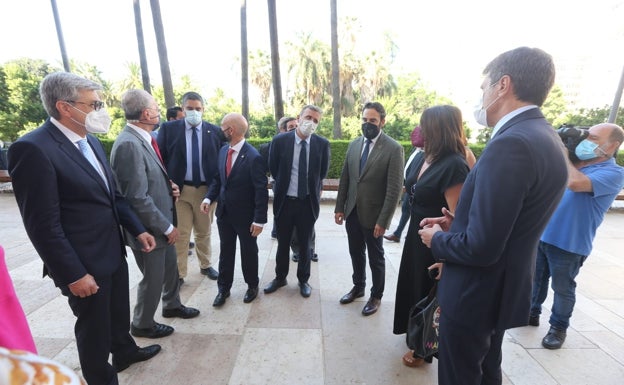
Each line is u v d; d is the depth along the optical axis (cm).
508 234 102
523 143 101
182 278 319
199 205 325
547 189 105
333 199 716
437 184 183
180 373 200
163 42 913
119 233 179
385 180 257
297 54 2391
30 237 140
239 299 293
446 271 128
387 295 305
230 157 271
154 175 225
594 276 360
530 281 117
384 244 448
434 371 207
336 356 219
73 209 152
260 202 267
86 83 154
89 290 152
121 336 198
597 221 222
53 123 153
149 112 217
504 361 218
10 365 55
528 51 113
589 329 258
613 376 207
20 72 1866
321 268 365
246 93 1034
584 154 221
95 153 173
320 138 291
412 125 1427
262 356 217
